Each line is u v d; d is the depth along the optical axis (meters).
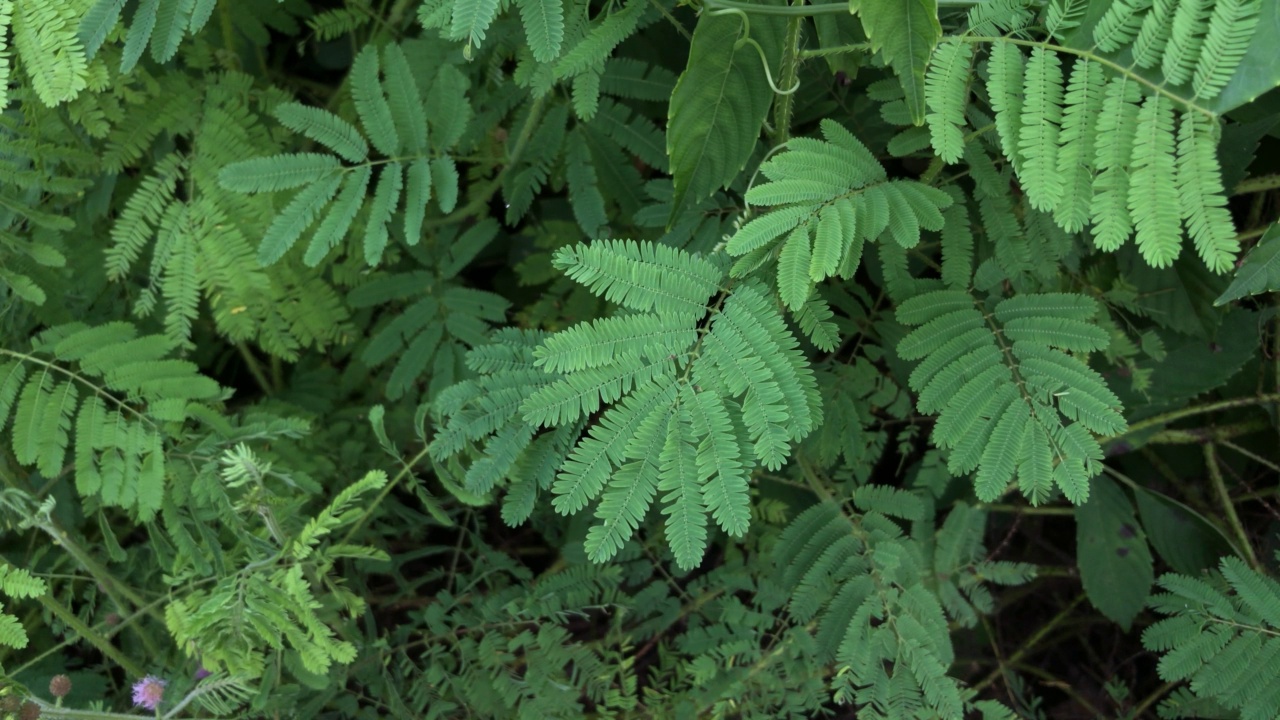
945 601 2.54
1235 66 1.48
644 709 2.54
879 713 2.25
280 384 3.18
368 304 2.73
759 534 2.68
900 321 2.11
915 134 2.11
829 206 1.82
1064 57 1.72
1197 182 1.53
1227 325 2.63
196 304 2.53
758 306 1.79
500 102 2.67
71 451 2.62
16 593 1.99
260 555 2.13
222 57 2.70
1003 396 1.98
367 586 2.91
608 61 2.51
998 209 2.21
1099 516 2.81
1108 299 2.58
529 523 3.16
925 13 1.60
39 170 2.42
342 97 3.15
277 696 2.22
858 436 2.50
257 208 2.54
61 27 1.90
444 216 2.88
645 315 1.76
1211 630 2.26
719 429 1.68
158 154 2.64
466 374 2.68
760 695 2.37
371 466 2.90
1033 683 3.15
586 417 1.90
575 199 2.57
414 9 2.96
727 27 1.86
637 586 2.81
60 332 2.32
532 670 2.40
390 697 2.45
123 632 2.63
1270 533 2.87
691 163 2.01
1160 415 2.76
